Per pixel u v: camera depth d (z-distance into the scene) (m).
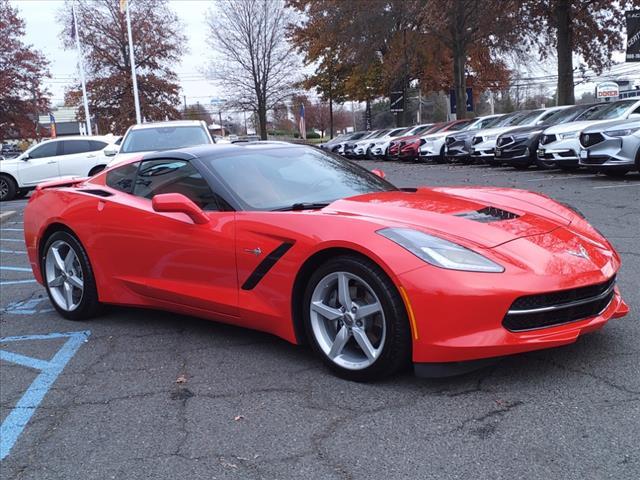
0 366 3.98
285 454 2.63
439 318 2.93
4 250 8.91
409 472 2.42
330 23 34.19
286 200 3.94
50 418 3.16
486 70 35.81
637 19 19.23
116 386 3.52
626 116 12.31
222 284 3.85
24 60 36.44
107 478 2.54
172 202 3.77
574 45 24.81
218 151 4.36
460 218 3.41
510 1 23.39
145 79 42.81
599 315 3.25
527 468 2.38
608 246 3.59
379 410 2.96
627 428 2.62
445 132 22.47
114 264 4.53
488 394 3.04
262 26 42.12
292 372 3.52
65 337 4.52
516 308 2.94
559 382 3.11
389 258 3.03
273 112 54.94
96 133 42.66
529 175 13.81
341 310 3.31
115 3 41.84
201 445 2.76
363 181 4.44
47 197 5.11
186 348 4.07
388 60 32.88
